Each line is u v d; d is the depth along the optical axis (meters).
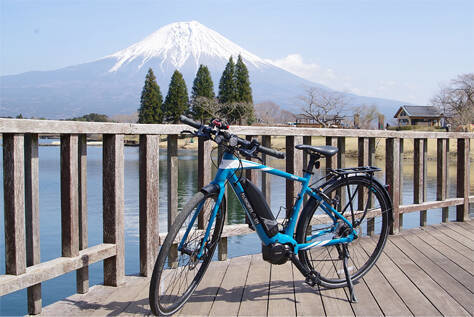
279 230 2.53
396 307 2.43
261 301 2.51
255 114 71.00
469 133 4.76
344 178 2.70
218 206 2.34
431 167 21.84
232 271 3.04
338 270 2.84
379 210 3.87
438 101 59.56
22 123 2.12
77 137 2.48
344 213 2.82
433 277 2.90
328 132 3.72
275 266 3.16
